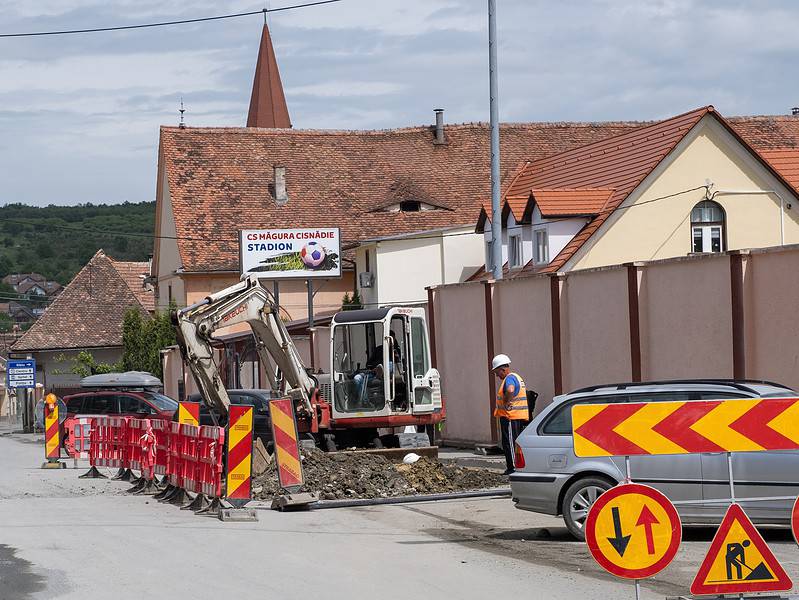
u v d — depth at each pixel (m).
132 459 25.23
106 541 14.81
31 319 133.88
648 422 10.92
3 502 20.55
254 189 62.44
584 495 14.70
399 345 28.08
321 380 28.42
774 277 20.52
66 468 29.91
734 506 9.95
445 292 33.88
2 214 153.12
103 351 80.50
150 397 38.75
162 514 18.33
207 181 62.44
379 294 50.81
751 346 21.06
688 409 10.93
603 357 25.94
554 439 14.97
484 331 31.61
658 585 11.55
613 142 41.97
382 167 64.25
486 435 31.73
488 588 11.32
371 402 27.22
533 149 65.31
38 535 15.43
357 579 11.83
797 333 19.95
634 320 24.31
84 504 20.14
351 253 59.34
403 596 10.88
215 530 16.08
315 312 60.72
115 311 81.50
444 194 62.78
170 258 64.88
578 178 41.62
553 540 14.91
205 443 19.12
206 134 64.56
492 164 31.27
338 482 20.75
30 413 61.56
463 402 33.00
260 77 84.19
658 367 23.84
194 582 11.67
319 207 61.94
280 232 48.50
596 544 10.07
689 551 13.65
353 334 28.12
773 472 13.70
